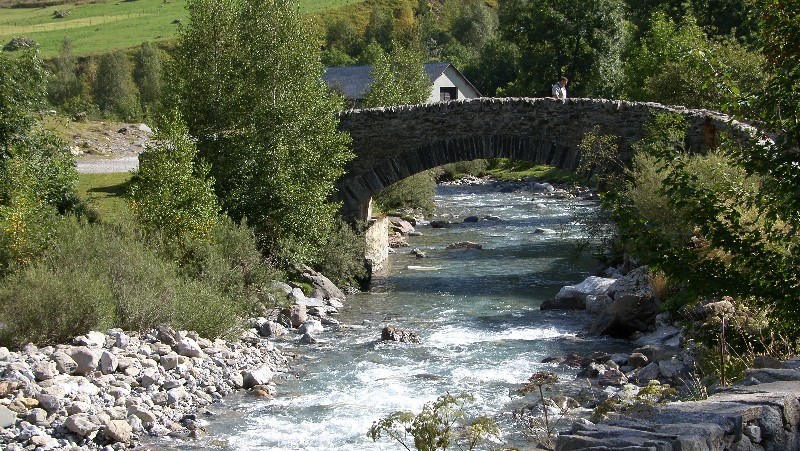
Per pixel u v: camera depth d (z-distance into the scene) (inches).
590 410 473.7
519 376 572.1
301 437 456.8
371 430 259.0
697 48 386.3
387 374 588.4
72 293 583.2
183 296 665.0
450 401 262.2
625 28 2202.3
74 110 2266.2
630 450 197.8
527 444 412.8
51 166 795.4
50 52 3809.1
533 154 982.4
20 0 5078.7
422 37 4416.8
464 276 1019.9
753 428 227.6
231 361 601.0
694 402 240.2
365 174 1019.3
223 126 911.0
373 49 3604.8
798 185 331.3
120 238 697.0
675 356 534.6
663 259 348.2
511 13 2289.6
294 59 920.3
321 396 536.4
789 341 383.2
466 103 991.0
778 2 335.0
